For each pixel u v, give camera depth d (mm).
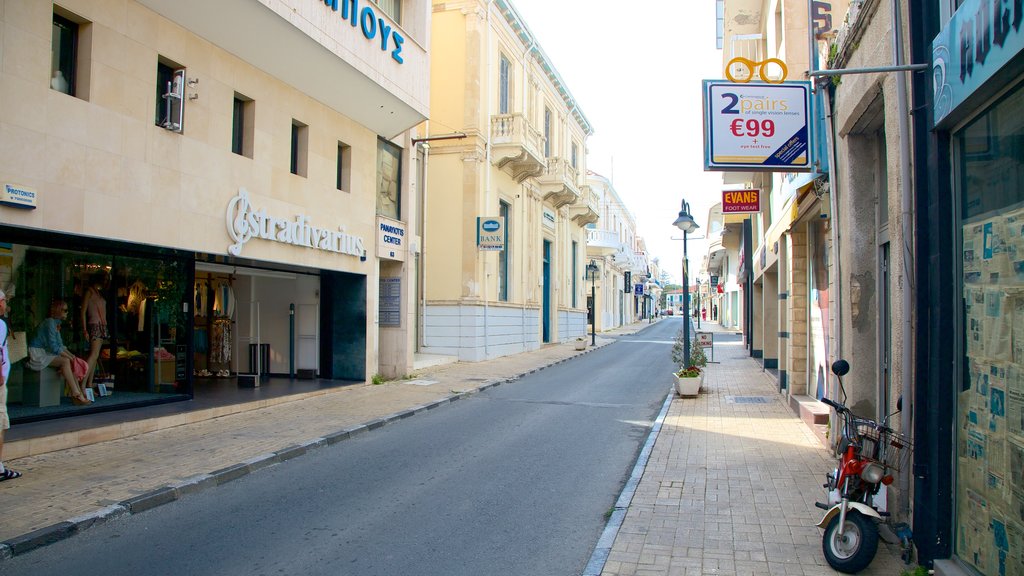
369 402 12703
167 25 9453
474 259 21219
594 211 36625
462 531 5840
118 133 8625
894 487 5320
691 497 6703
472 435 10133
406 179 16875
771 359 18375
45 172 7664
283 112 12023
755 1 14078
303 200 12555
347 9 12367
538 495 6973
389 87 13836
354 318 15156
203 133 10102
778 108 8078
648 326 60938
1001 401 3943
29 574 4824
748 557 5105
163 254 10352
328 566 5016
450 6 21641
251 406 11602
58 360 9297
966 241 4453
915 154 4922
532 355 24828
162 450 8359
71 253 9352
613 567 4945
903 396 5133
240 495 6891
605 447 9305
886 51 5445
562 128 32969
